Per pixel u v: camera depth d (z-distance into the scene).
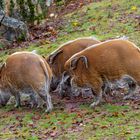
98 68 24.23
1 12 43.62
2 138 21.61
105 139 20.05
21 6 46.88
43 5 49.84
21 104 27.31
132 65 23.52
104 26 41.56
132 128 20.84
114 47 24.02
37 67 24.64
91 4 50.31
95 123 21.95
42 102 25.81
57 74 27.66
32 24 47.09
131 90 25.34
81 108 24.77
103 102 25.22
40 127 22.50
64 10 52.59
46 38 42.12
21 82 24.78
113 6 46.75
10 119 24.30
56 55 27.55
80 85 25.27
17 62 24.92
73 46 27.19
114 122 21.81
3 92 26.33
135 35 37.41
